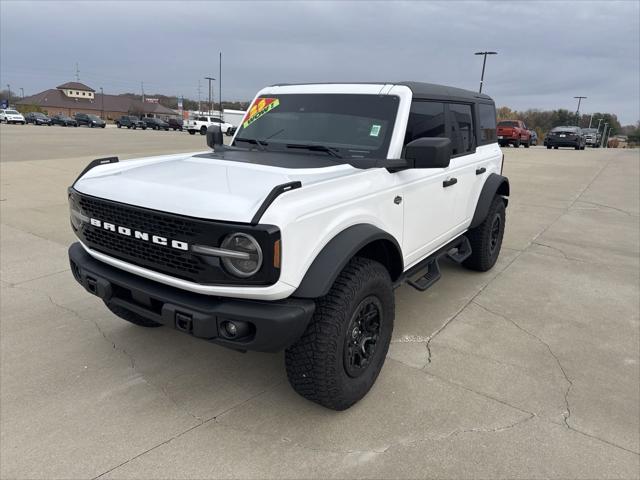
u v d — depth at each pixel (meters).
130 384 3.19
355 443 2.68
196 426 2.79
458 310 4.48
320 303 2.66
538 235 7.51
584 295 4.97
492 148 5.38
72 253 3.19
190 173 2.88
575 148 34.38
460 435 2.75
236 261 2.36
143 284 2.71
